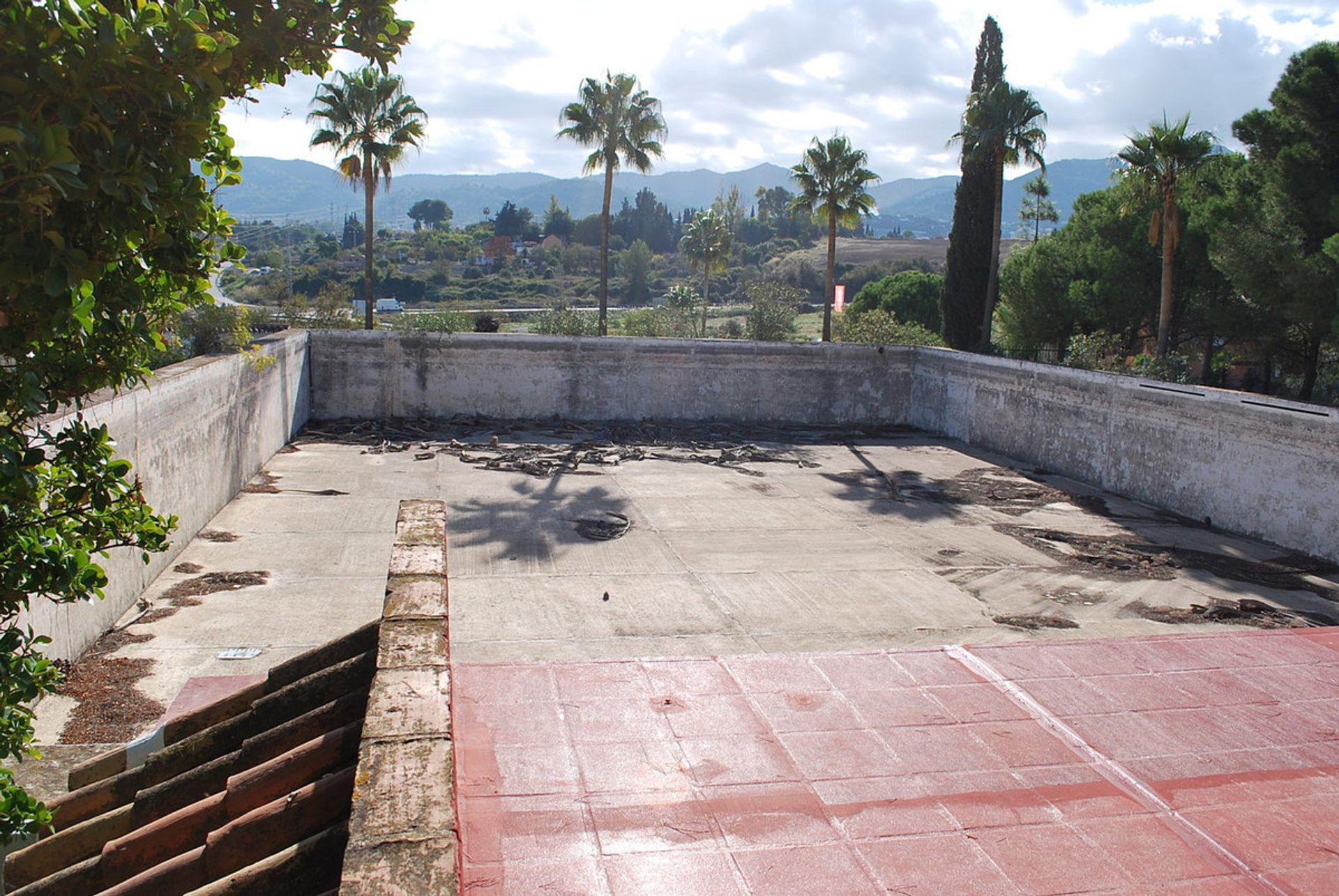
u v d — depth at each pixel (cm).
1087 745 388
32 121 266
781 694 421
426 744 240
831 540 1208
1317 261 1853
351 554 1066
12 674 342
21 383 303
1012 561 1135
